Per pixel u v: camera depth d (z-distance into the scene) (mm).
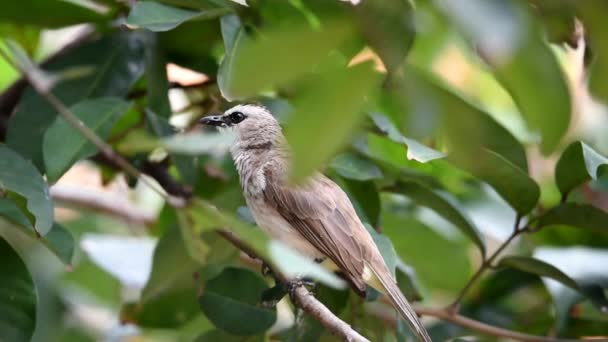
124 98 10125
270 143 10852
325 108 3684
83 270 14164
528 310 11211
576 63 9930
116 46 10070
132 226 14430
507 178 9297
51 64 10016
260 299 9562
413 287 10383
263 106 10594
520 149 9234
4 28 10375
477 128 4070
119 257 11805
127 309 10984
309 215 10188
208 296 9609
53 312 13336
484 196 12547
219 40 10211
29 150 9555
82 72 9344
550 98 3617
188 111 11570
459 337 10688
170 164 10797
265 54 3689
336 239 9992
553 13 3729
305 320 9391
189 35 10117
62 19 9891
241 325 9547
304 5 8719
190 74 11086
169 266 10273
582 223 9672
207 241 9570
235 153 11023
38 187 7688
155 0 9031
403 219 12000
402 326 9844
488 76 13461
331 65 4113
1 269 8156
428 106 4035
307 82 3826
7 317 8070
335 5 8422
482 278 11375
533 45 3521
